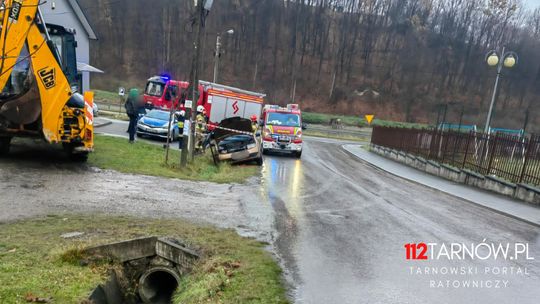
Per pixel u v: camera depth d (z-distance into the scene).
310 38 72.69
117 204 7.20
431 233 7.50
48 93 8.59
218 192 9.51
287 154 20.89
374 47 73.50
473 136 15.80
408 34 74.31
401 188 13.09
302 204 9.09
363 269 5.43
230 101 21.78
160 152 14.28
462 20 73.50
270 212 8.04
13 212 6.02
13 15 7.55
